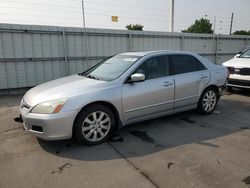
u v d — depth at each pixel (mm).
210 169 3248
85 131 3951
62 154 3730
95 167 3344
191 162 3443
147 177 3082
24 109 3883
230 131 4660
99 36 9750
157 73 4734
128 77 4340
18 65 8406
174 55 5078
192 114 5734
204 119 5379
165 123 5105
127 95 4242
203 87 5418
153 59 4766
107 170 3262
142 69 4555
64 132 3711
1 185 2947
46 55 8844
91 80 4371
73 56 9375
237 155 3646
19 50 8328
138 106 4410
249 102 7023
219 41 13453
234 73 7652
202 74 5387
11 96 8016
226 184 2910
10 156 3680
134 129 4766
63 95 3754
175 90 4895
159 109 4734
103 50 9945
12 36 8133
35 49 8602
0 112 6113
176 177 3072
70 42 9219
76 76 4934
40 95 3855
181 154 3697
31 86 8773
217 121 5250
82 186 2912
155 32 11062
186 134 4508
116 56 5312
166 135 4465
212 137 4363
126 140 4242
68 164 3432
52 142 4160
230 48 14016
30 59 8570
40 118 3609
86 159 3572
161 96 4688
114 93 4109
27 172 3230
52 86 4203
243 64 7531
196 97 5348
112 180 3027
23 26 8219
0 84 8227
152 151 3814
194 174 3133
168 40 11594
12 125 5070
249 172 3170
